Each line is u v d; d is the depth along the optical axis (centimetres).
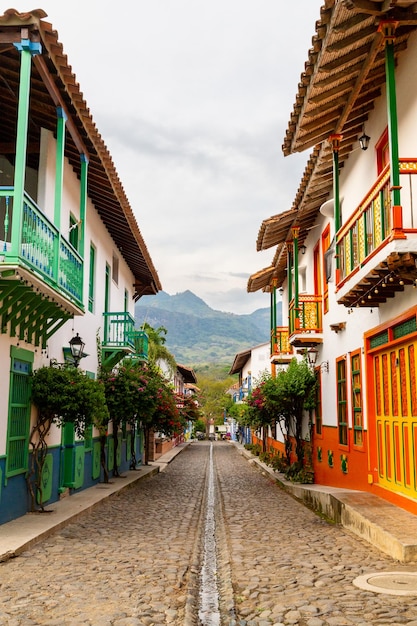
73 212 1373
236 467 2725
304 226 1755
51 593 610
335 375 1445
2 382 945
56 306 1061
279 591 624
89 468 1589
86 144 1191
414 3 764
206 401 9525
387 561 734
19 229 816
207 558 851
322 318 1612
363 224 918
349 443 1307
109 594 611
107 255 1845
